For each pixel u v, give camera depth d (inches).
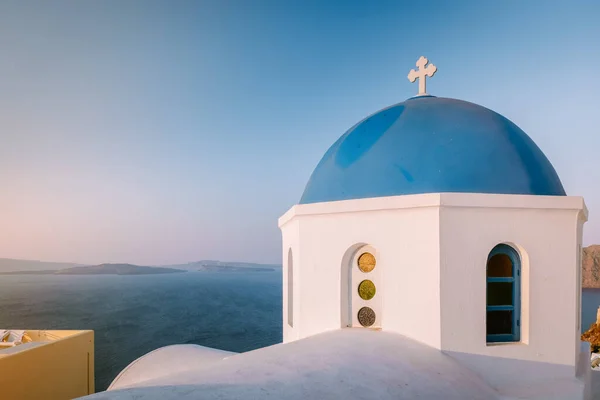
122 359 1849.2
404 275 233.9
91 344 481.4
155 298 4704.7
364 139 277.1
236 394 128.6
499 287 235.3
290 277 322.3
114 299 4594.0
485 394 193.5
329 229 263.3
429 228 224.8
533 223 228.5
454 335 219.0
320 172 297.4
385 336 228.7
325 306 262.7
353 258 259.8
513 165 242.4
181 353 369.4
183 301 4377.5
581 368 247.1
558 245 231.0
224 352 368.8
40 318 3189.0
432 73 308.3
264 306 3969.0
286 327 327.0
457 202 219.6
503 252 232.2
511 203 224.2
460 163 238.4
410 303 230.8
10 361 363.6
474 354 220.1
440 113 266.4
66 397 433.4
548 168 261.4
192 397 122.2
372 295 255.3
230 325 2775.6
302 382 148.5
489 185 233.8
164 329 2623.0
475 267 222.1
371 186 251.9
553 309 229.6
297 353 189.0
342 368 169.3
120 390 126.9
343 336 228.1
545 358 227.5
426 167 240.8
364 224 249.4
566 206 229.5
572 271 231.9
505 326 234.4
